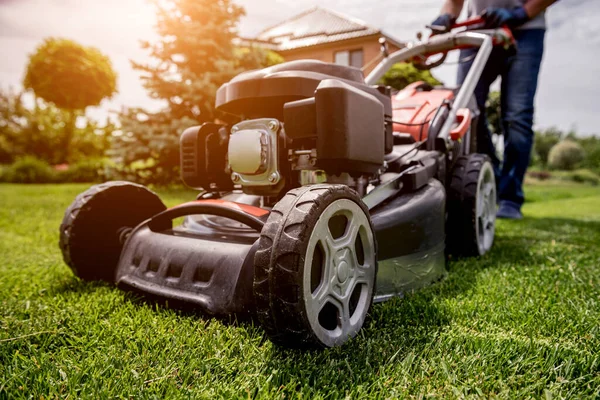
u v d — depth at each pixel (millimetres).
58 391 1254
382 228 2068
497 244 3609
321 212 1467
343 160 1737
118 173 11438
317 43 19469
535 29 4594
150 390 1244
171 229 2236
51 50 30688
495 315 1825
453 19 3863
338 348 1521
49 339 1612
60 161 27453
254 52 11508
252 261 1684
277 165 1915
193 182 2289
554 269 2668
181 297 1753
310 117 1764
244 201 2396
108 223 2422
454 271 2693
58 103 30562
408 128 3021
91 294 2180
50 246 3801
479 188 3135
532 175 32781
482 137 4500
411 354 1432
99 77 31859
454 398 1217
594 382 1303
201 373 1358
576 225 4879
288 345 1468
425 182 2484
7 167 20281
